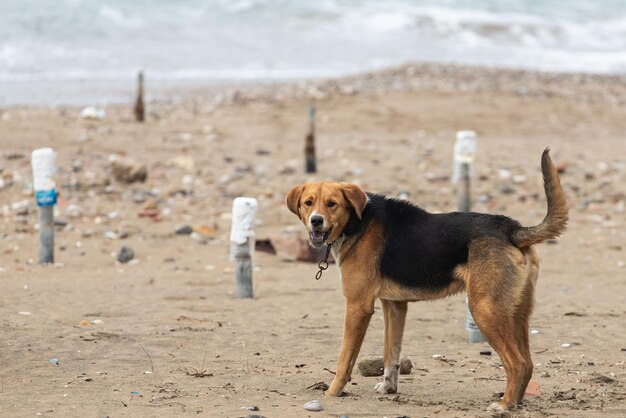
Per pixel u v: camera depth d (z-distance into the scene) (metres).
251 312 11.21
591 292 12.65
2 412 7.06
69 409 7.15
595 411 7.32
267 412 7.16
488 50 46.41
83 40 41.69
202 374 8.37
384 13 53.19
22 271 13.26
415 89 30.52
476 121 26.75
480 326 7.25
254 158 21.38
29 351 9.00
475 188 19.66
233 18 49.06
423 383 8.31
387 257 7.54
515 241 7.33
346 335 7.72
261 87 32.59
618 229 17.09
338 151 22.25
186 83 33.81
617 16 60.06
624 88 34.38
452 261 7.38
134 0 50.03
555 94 31.34
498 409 7.20
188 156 21.14
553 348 9.73
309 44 44.53
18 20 43.75
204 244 15.52
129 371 8.45
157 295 11.97
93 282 12.66
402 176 20.31
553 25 55.06
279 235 15.12
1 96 29.67
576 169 21.62
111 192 18.48
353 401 7.62
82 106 27.97
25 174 19.11
